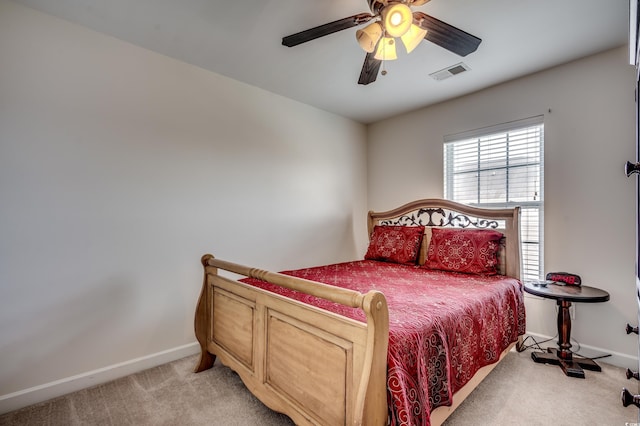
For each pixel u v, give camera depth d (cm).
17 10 182
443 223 317
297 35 165
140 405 182
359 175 402
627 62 223
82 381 200
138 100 227
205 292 220
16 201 181
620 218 227
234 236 279
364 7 183
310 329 136
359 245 402
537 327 264
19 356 181
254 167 295
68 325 197
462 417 170
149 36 215
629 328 123
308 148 342
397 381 114
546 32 206
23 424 165
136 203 225
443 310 162
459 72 264
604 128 233
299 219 333
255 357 169
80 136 202
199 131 258
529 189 276
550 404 182
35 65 187
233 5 182
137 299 224
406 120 368
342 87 296
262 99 301
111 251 214
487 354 187
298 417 139
